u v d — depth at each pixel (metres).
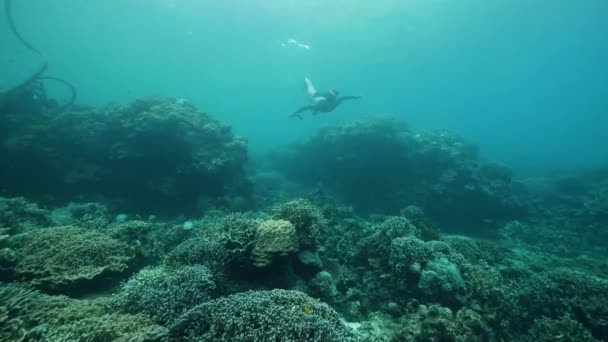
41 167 11.70
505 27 38.00
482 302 5.61
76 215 9.83
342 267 7.04
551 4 33.22
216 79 63.03
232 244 5.73
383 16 33.16
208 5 33.91
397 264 6.17
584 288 6.29
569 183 21.09
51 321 3.93
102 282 5.77
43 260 5.54
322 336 3.61
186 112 13.73
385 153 17.92
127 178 12.69
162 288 4.71
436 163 17.11
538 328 5.48
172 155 12.71
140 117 12.66
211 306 3.88
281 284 5.55
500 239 13.73
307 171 22.42
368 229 8.23
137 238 7.34
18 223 7.45
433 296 5.55
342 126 20.45
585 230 14.80
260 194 17.97
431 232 8.66
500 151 58.97
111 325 3.77
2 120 12.02
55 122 12.62
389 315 5.60
